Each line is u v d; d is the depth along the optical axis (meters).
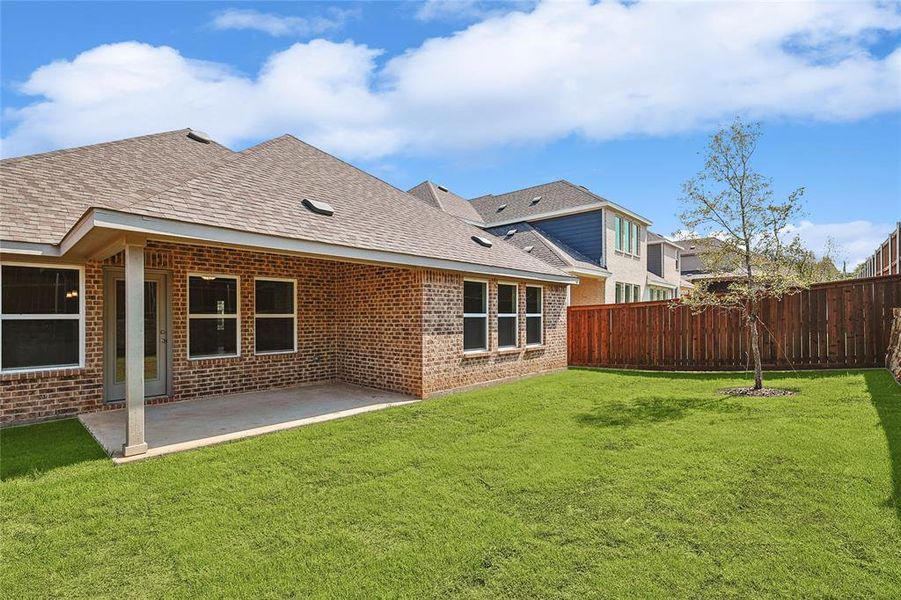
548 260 19.02
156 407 8.26
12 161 8.59
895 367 8.58
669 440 5.86
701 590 2.98
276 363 10.16
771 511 3.94
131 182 9.26
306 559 3.43
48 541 3.67
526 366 12.05
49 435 6.52
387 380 9.89
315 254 7.35
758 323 11.21
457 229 12.45
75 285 7.84
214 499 4.42
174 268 8.79
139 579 3.22
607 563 3.30
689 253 34.62
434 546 3.58
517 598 2.97
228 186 7.58
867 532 3.54
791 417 6.51
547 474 4.91
